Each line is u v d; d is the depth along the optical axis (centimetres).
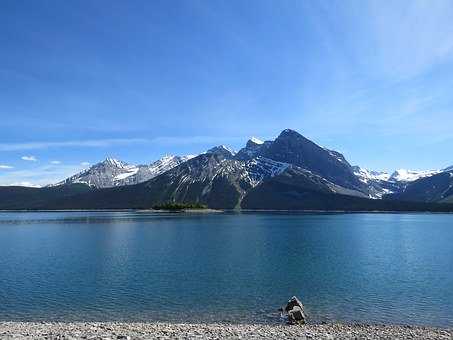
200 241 13012
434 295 5291
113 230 18325
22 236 15200
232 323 4072
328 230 18200
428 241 12962
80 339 2894
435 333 3500
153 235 15475
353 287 5819
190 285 5941
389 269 7431
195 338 3012
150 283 6106
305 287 5809
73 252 10150
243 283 6122
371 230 18312
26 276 6706
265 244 12056
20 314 4422
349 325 3891
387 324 3997
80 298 5131
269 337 3123
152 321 4156
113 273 6988
